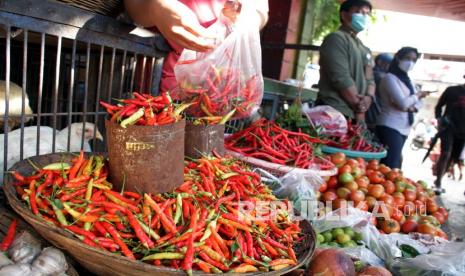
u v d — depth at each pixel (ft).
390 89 16.98
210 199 5.53
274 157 9.14
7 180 5.09
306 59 25.09
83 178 5.21
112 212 4.78
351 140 13.21
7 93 5.65
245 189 6.23
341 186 10.28
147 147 4.85
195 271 4.26
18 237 4.75
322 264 6.18
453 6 24.85
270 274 4.69
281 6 22.17
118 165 4.99
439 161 25.13
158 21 6.50
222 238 5.28
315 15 25.49
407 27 48.11
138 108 5.09
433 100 55.77
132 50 7.68
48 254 4.44
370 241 8.27
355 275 6.68
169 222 4.84
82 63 10.64
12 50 10.31
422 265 7.07
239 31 7.52
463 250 7.36
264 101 16.74
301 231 6.37
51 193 4.98
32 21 5.59
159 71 8.78
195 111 7.61
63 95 10.59
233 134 9.91
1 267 4.24
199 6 8.16
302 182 8.63
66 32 6.15
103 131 9.80
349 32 15.28
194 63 7.35
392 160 17.52
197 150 6.80
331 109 12.97
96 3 6.64
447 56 48.08
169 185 5.25
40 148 7.17
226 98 7.68
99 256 4.09
